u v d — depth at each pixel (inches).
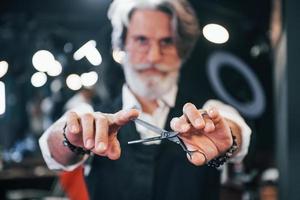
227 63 92.0
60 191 114.8
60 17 206.1
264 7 115.0
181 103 61.5
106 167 57.8
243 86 96.3
